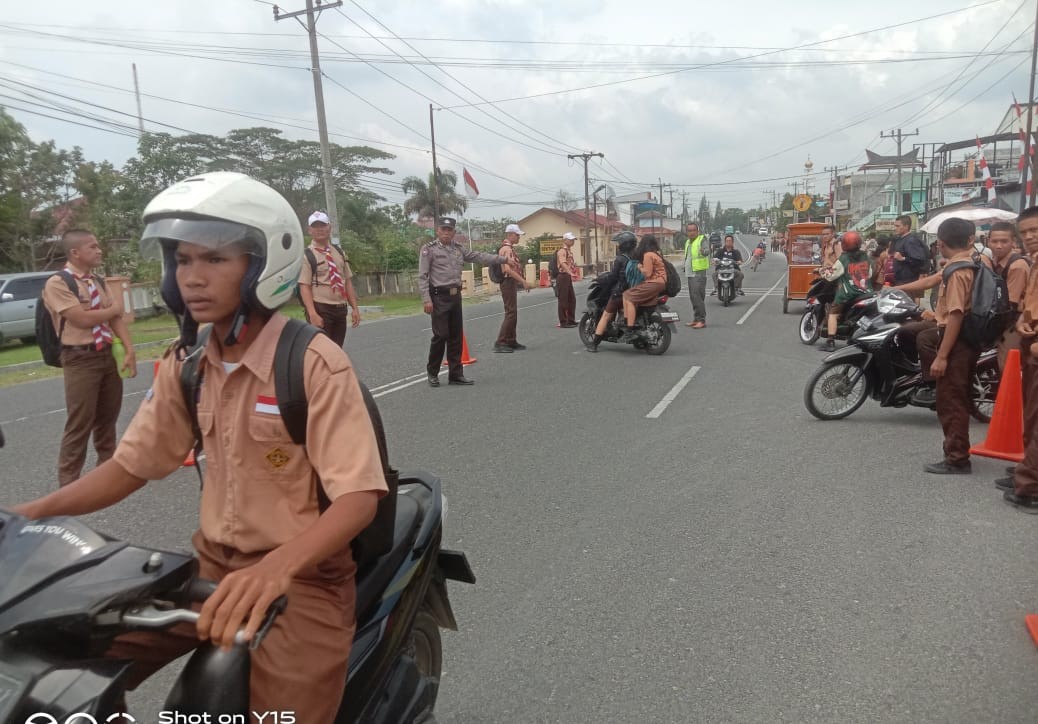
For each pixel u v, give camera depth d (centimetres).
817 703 277
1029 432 466
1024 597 352
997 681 288
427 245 871
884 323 667
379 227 4116
